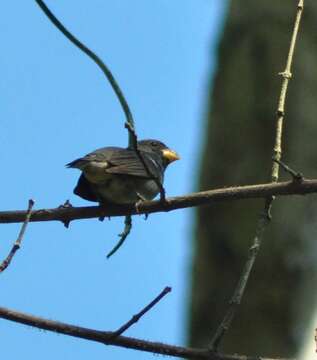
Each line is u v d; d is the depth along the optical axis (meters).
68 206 10.02
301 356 10.87
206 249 11.58
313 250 11.24
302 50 12.33
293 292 11.13
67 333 8.47
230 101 12.21
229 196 9.38
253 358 8.22
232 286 11.31
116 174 11.79
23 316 8.46
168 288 8.37
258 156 11.87
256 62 12.36
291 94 12.11
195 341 11.23
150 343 8.35
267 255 11.27
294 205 11.35
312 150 11.89
